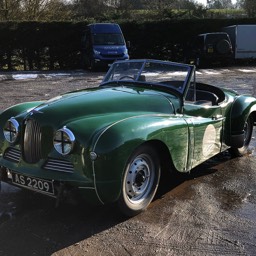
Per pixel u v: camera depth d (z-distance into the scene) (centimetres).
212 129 517
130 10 3666
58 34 2438
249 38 2564
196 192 482
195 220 407
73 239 366
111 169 365
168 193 477
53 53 2453
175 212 424
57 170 381
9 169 415
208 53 2370
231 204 448
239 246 358
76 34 2469
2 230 380
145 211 423
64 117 397
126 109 434
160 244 359
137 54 2673
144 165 411
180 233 379
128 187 396
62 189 368
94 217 409
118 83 536
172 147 428
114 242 361
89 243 359
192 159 475
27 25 2378
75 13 3338
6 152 435
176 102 479
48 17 2964
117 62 562
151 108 453
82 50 2394
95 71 2241
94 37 2233
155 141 409
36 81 1705
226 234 379
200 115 509
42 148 396
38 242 359
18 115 438
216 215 419
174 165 439
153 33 2658
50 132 392
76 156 370
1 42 2353
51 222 398
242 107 582
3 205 436
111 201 378
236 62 2595
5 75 1988
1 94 1306
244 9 3881
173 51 2703
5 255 338
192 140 465
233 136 580
